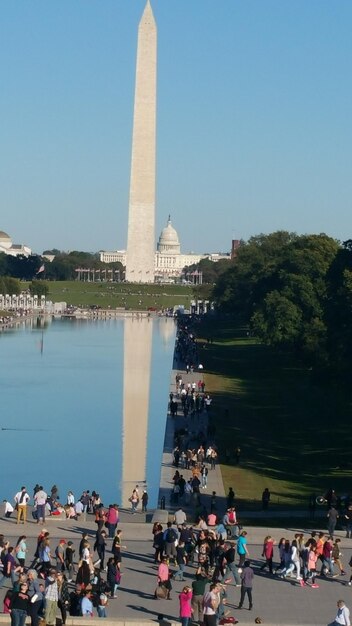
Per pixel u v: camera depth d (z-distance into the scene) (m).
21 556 82.44
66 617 69.69
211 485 130.00
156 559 86.88
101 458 156.50
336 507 113.75
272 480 133.88
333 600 78.38
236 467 142.00
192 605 72.31
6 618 68.69
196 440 160.50
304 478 135.75
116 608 75.00
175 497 121.88
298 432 171.88
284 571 83.19
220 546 83.25
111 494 132.12
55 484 139.00
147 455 158.75
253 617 73.94
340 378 175.25
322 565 84.62
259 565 86.81
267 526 105.12
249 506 118.44
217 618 70.06
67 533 96.00
